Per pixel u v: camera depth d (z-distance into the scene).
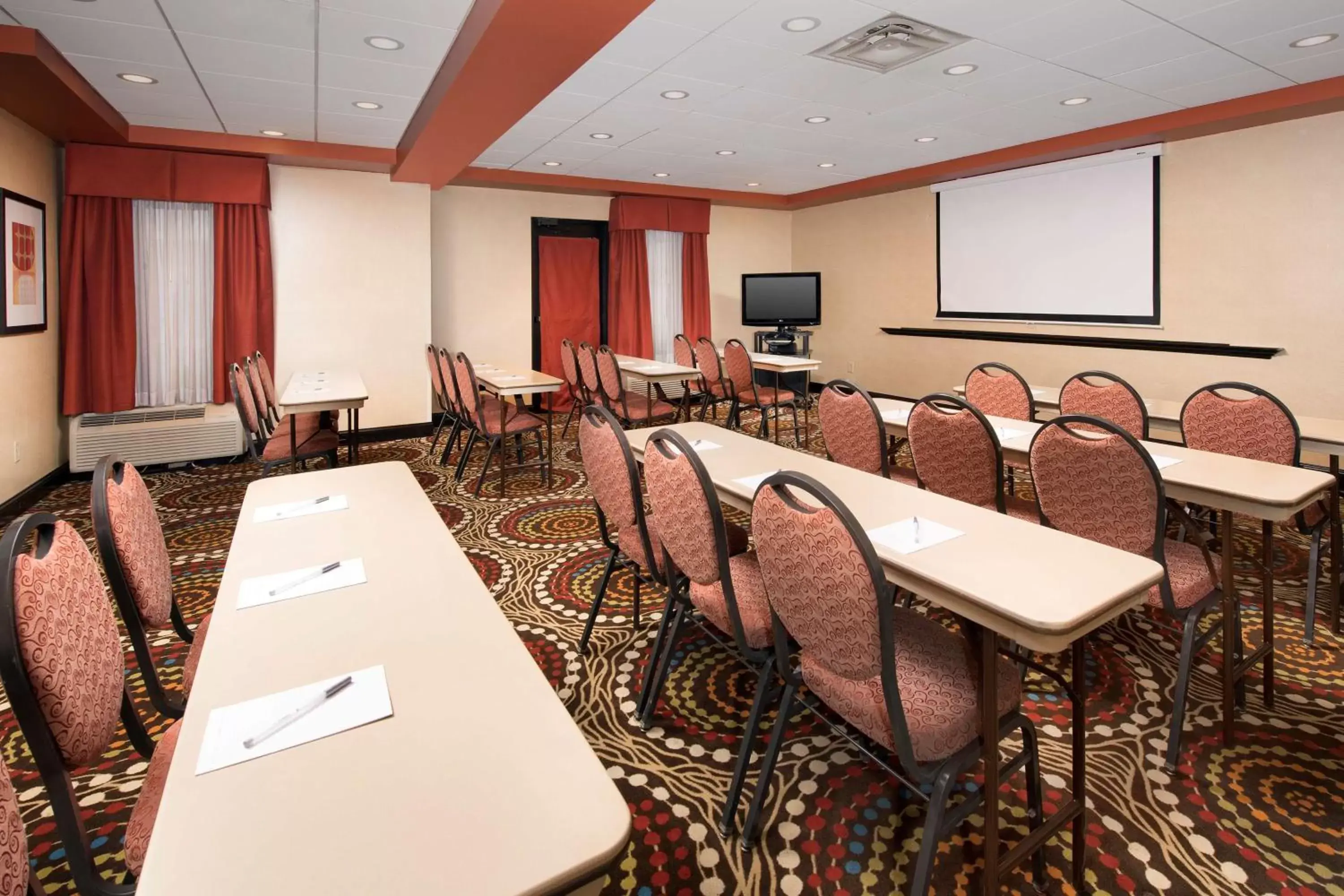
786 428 7.01
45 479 4.73
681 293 8.56
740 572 2.02
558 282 7.91
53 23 3.21
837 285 8.75
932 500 1.89
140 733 1.36
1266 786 1.83
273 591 1.37
